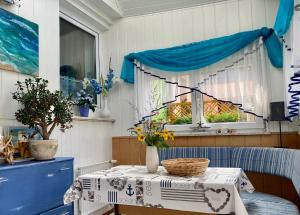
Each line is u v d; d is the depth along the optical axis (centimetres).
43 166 214
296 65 203
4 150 202
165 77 360
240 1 345
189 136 348
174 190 184
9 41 235
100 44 404
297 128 313
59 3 321
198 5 362
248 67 328
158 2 368
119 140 384
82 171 311
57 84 288
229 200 171
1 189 180
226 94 333
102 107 389
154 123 252
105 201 201
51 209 221
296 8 198
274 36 321
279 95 321
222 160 313
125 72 379
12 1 237
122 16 395
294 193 299
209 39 349
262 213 201
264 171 279
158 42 379
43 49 274
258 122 326
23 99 224
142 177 201
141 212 348
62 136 296
